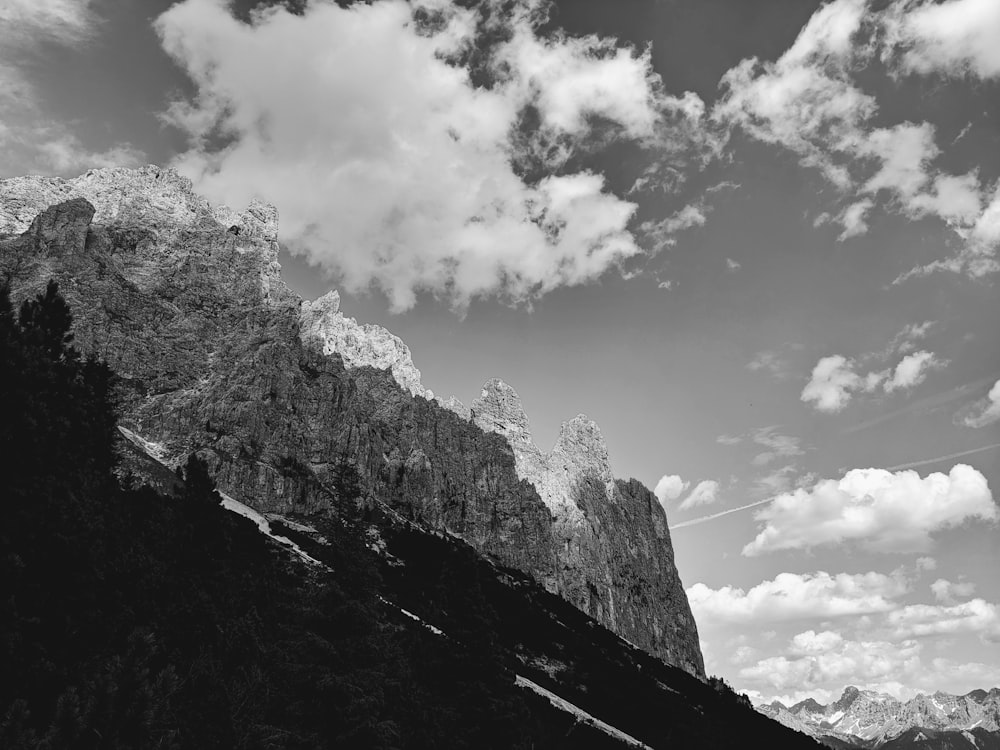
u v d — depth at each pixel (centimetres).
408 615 8531
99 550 3347
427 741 5262
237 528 6881
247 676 3919
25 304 4497
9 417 3322
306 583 6950
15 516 3030
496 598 16062
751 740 14500
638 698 13538
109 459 5428
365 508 16362
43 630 2755
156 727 2380
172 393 15888
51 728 2044
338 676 4706
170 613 3762
